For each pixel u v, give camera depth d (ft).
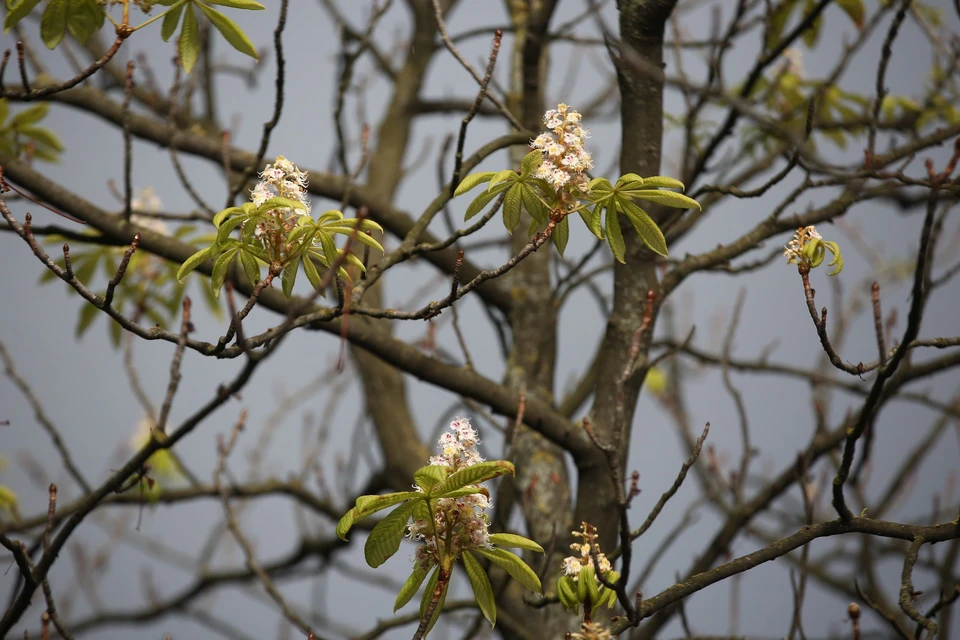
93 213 30.01
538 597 30.35
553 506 30.76
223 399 29.40
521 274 32.78
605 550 29.91
